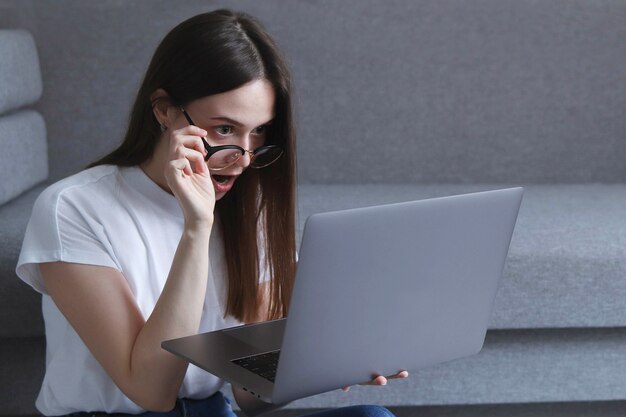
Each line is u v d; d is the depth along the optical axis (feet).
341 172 11.33
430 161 11.44
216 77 5.26
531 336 8.69
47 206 5.39
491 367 8.68
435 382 8.63
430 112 11.36
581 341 8.74
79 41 10.75
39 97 10.55
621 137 11.65
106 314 5.25
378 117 11.29
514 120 11.49
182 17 10.82
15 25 10.66
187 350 5.00
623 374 8.83
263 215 6.02
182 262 5.12
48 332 5.89
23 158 9.65
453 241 4.72
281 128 5.69
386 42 11.19
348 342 4.59
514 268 8.30
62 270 5.31
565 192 10.87
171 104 5.44
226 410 5.93
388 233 4.44
